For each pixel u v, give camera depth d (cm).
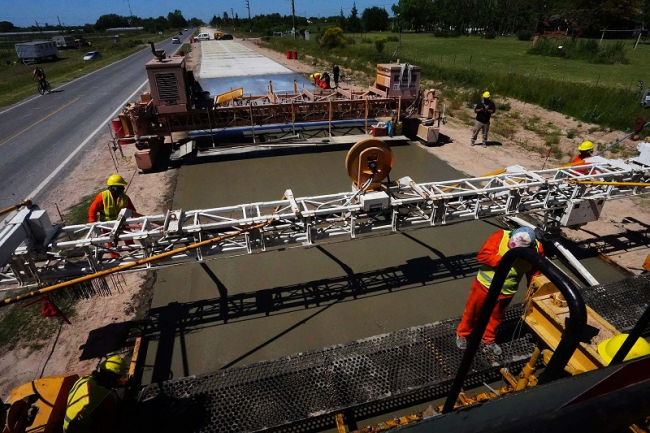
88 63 4038
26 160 1199
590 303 509
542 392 80
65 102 2047
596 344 371
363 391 404
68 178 1049
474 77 2094
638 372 92
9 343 516
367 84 2306
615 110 1400
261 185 968
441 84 2127
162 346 506
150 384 427
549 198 579
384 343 457
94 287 472
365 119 1242
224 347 502
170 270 652
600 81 2170
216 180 1004
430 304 570
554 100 1580
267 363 436
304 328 530
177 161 1141
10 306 581
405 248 703
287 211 564
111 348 504
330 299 583
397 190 554
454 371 425
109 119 1648
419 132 1245
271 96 1356
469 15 6600
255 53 4472
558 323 403
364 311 558
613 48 3144
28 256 438
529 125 1420
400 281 619
